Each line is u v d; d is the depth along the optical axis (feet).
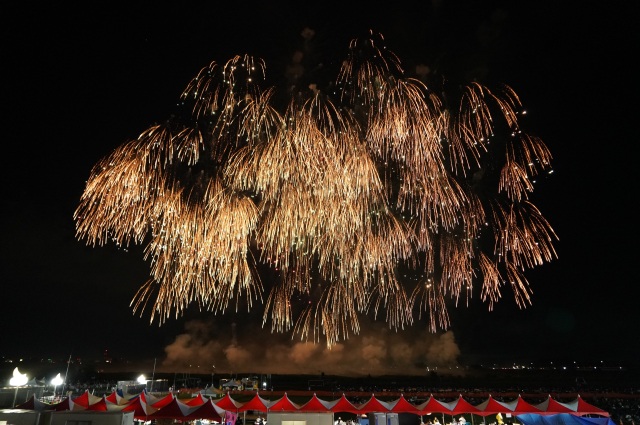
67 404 84.12
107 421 67.15
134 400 90.48
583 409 96.02
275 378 432.66
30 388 112.37
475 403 230.68
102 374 306.55
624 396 256.52
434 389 330.75
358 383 390.63
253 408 100.53
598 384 384.47
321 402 97.86
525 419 91.25
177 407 84.38
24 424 65.98
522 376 456.86
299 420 81.82
